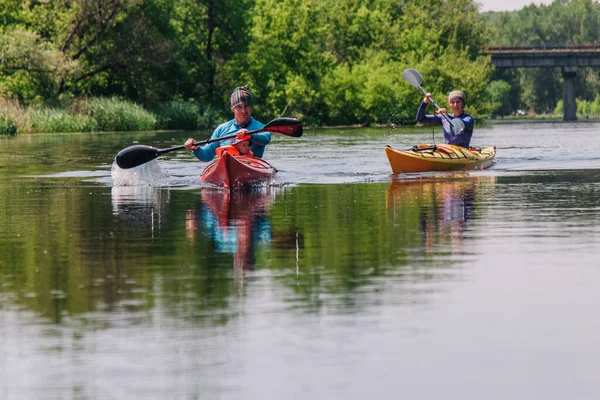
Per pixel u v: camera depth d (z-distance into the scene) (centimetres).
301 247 937
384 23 9212
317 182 1742
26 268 833
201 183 1711
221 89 7300
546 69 19850
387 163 2262
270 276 782
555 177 1786
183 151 3053
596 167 2050
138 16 6556
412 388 506
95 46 6341
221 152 1670
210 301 691
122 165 1683
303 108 7681
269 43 7481
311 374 527
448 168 1959
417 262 845
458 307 668
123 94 6744
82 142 3778
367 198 1430
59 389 507
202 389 504
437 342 585
